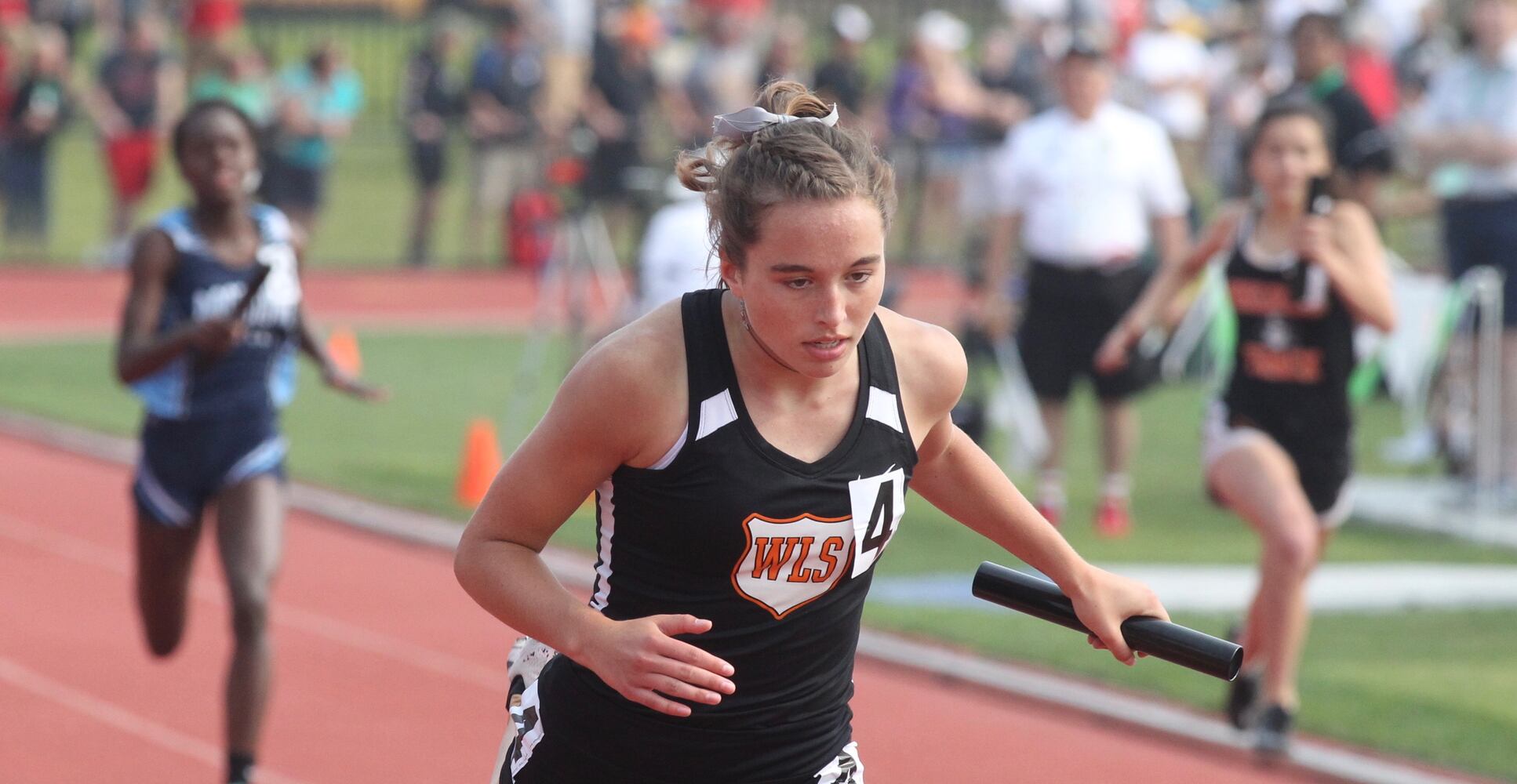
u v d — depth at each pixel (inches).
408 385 1974.7
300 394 1902.1
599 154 2576.3
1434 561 1259.8
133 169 2760.8
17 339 2218.3
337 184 3309.5
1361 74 2049.7
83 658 974.4
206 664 970.1
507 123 2856.8
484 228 3105.3
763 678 405.4
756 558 390.6
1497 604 1145.4
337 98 2704.2
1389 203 1456.7
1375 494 1448.1
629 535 396.8
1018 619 1087.0
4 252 2807.6
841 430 392.8
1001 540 440.8
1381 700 923.4
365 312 2541.8
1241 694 839.1
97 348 2170.3
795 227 358.3
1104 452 1348.4
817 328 365.1
